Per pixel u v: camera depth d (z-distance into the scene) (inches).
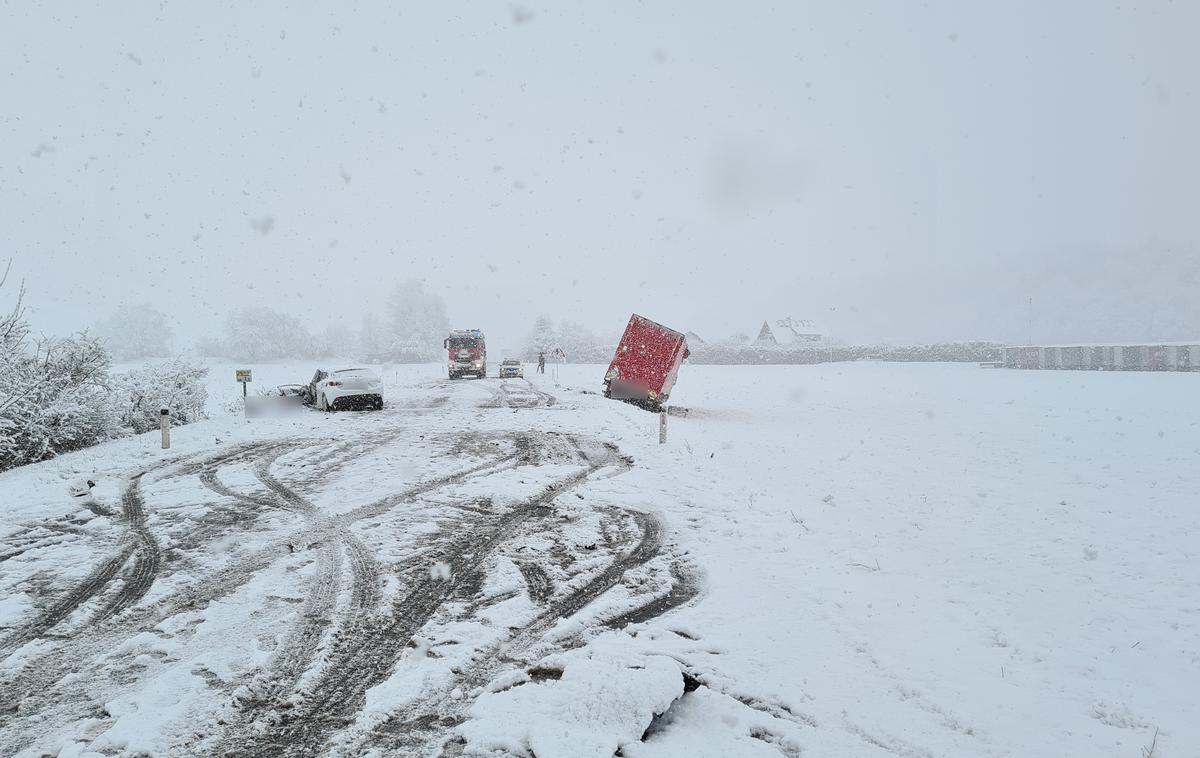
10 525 341.4
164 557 291.9
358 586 259.1
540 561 292.5
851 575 279.4
